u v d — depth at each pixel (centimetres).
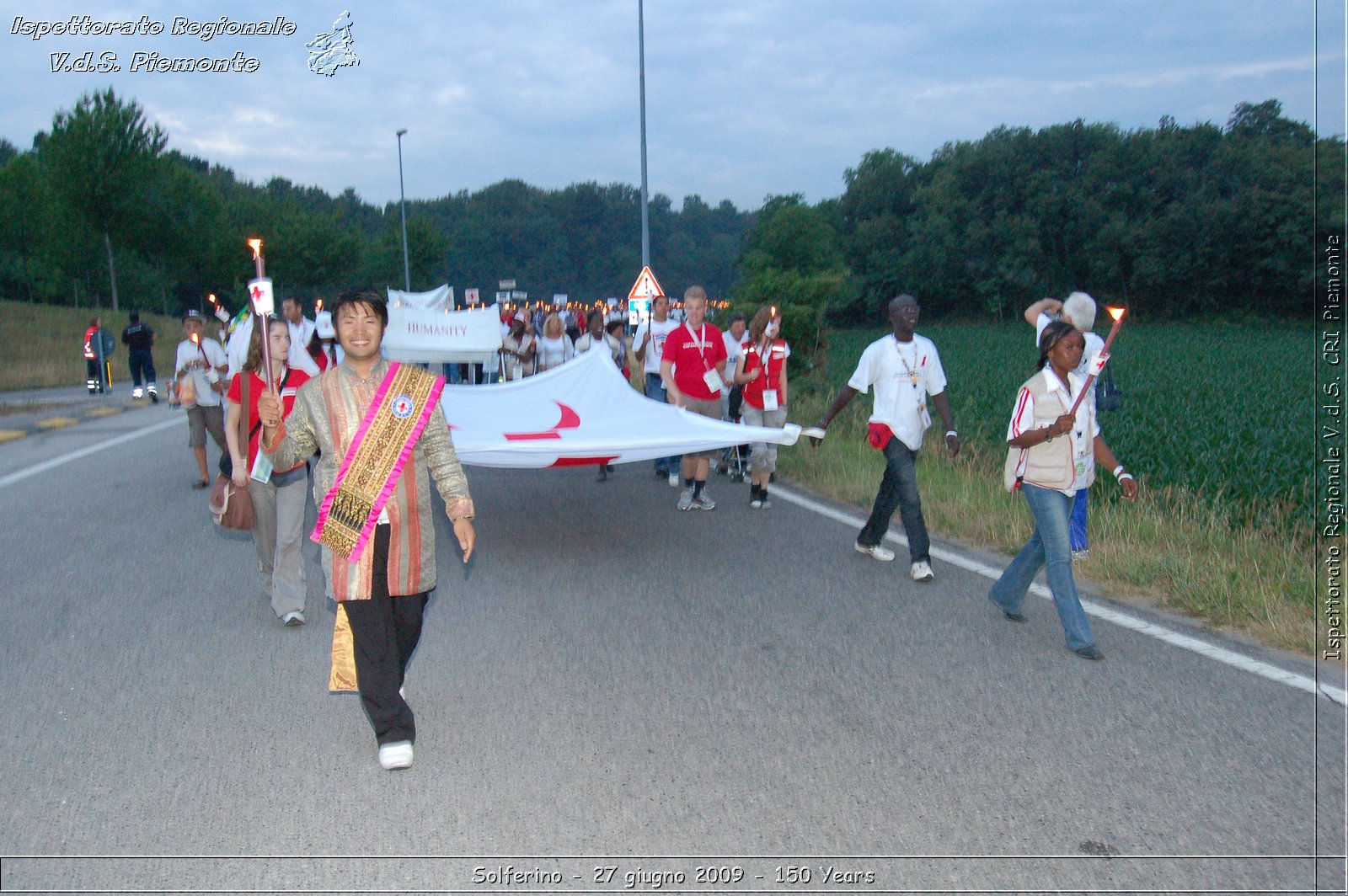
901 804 387
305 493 607
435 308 1326
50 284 5916
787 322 1828
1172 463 1123
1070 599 549
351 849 358
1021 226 6469
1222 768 413
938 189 7050
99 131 4041
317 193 13538
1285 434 1277
